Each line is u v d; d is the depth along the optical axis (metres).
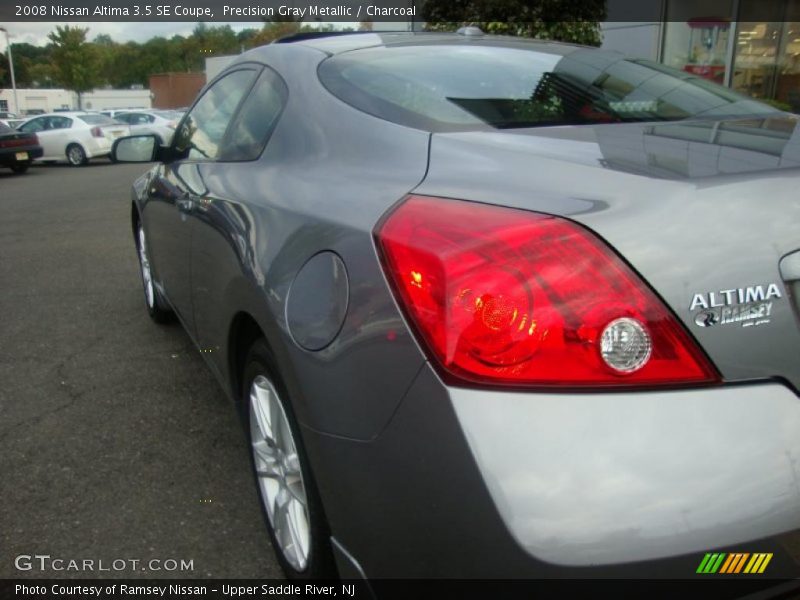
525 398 1.27
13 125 21.36
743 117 2.17
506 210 1.43
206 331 2.67
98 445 2.98
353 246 1.57
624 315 1.28
